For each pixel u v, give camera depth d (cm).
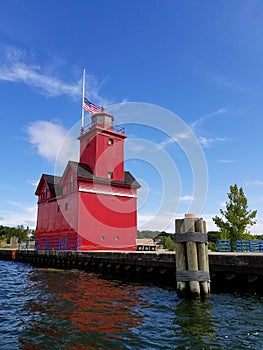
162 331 748
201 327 775
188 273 1065
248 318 846
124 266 1759
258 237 2411
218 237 2361
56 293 1263
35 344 662
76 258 2270
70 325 796
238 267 1156
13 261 3597
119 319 852
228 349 636
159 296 1178
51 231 3238
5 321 834
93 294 1237
